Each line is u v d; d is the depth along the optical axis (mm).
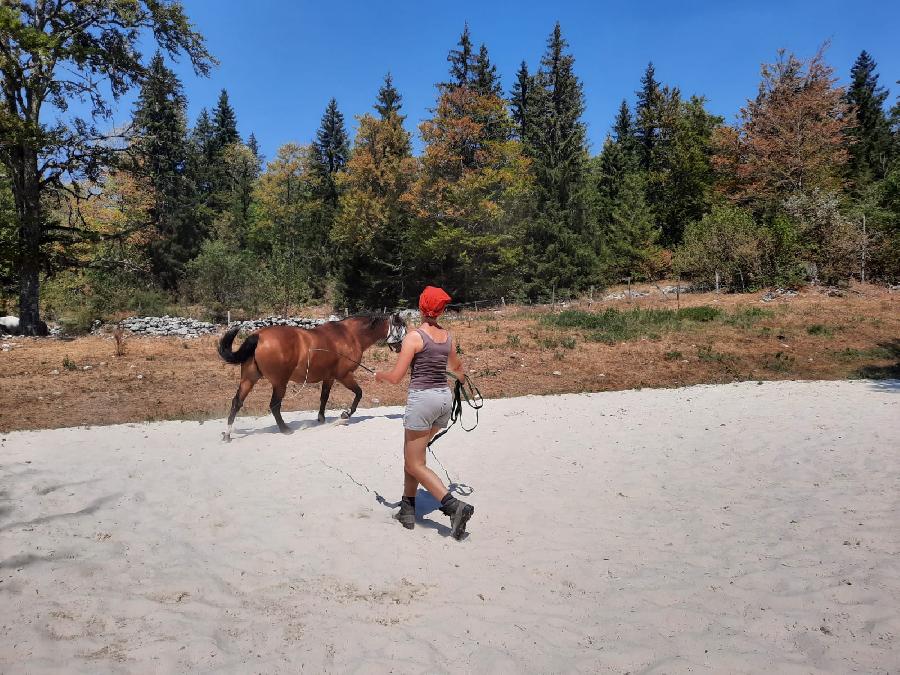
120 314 28750
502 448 7012
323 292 52031
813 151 36156
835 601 3111
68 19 21734
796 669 2520
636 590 3367
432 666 2648
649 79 60906
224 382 14516
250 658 2715
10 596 3264
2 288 24141
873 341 18594
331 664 2668
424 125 37906
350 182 46281
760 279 27656
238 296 32688
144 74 23781
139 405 12516
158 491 5371
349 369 9055
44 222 23203
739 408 9367
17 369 14984
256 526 4500
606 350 18188
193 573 3670
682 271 32531
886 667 2518
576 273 39750
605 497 5172
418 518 4738
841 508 4590
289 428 8461
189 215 51062
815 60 36062
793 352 17891
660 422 8422
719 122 48906
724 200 43969
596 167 54750
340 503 5039
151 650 2742
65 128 21891
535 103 52312
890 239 27297
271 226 63656
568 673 2576
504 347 18344
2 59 20031
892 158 55000
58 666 2592
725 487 5352
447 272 40906
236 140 73000
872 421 7883
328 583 3557
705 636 2832
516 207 39000
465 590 3439
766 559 3717
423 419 4297
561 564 3766
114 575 3604
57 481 5629
